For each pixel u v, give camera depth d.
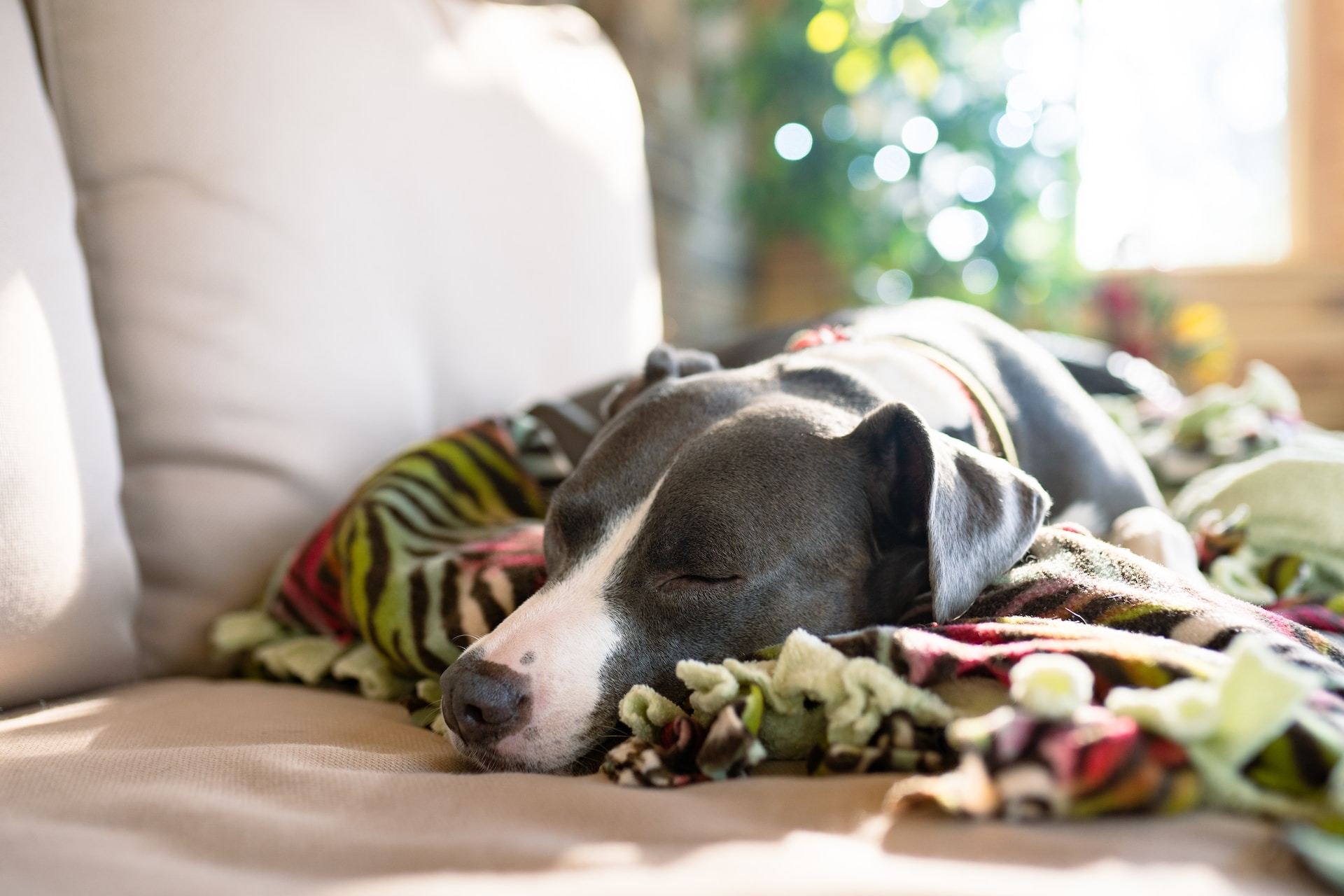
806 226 5.41
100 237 1.75
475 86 2.32
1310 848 0.70
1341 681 0.95
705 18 5.55
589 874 0.71
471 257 2.24
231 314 1.81
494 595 1.50
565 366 2.49
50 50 1.76
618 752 1.05
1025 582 1.24
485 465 1.90
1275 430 2.25
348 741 1.23
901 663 0.99
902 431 1.37
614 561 1.38
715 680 1.04
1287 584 1.64
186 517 1.76
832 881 0.66
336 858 0.79
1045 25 5.00
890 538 1.45
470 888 0.68
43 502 1.42
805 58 5.27
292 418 1.86
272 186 1.87
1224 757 0.79
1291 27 4.84
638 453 1.47
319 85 1.97
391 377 2.04
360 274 1.99
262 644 1.74
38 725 1.25
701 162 5.51
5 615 1.37
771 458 1.39
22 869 0.77
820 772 0.98
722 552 1.33
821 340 1.88
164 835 0.84
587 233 2.57
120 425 1.75
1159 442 2.38
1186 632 1.03
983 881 0.66
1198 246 5.09
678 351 1.92
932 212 5.09
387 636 1.50
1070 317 4.84
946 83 5.05
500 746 1.21
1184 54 5.04
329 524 1.75
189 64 1.82
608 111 2.71
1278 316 4.84
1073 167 5.01
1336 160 4.78
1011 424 1.81
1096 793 0.76
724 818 0.84
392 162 2.08
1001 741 0.79
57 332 1.49
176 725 1.26
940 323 2.01
